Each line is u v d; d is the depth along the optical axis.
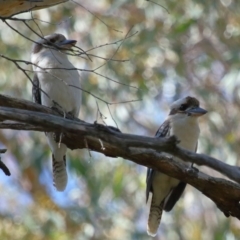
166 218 14.88
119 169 14.48
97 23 14.51
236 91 14.88
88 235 14.10
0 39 14.12
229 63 15.05
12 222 14.23
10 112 5.36
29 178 15.41
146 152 6.80
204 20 14.85
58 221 13.82
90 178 14.41
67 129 5.35
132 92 13.98
